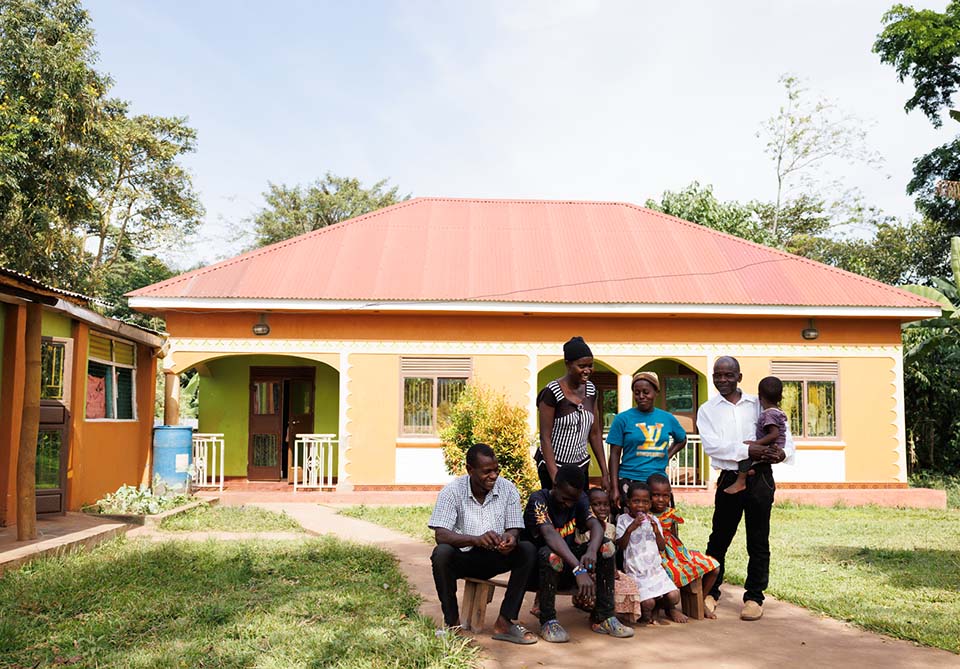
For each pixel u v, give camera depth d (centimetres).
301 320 1487
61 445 988
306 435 1477
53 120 1938
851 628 559
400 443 1470
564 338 1506
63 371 1007
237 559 736
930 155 2308
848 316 1488
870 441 1505
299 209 4206
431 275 1532
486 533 513
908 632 534
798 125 3300
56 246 2245
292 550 816
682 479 1636
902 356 1577
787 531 1075
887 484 1497
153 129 3080
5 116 1842
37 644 479
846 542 968
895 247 3117
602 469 611
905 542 971
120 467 1198
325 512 1248
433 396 1487
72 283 2350
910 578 727
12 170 1883
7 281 744
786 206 3403
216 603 574
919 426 1903
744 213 2564
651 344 1512
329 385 1691
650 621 573
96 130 2094
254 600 593
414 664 446
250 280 1492
